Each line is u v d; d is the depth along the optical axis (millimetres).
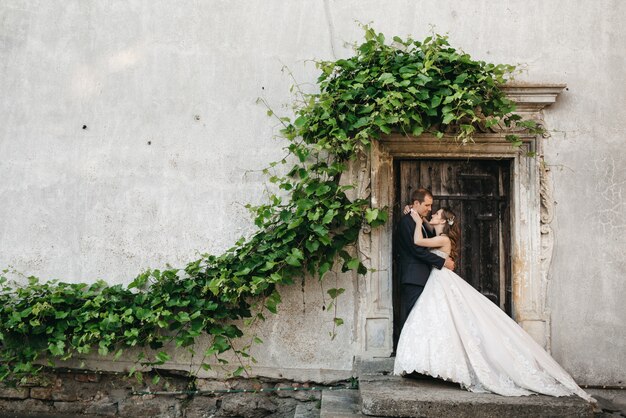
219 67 5566
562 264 5312
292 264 5023
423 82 5008
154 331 5312
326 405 4738
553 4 5465
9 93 5641
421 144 5422
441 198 5582
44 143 5602
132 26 5629
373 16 5512
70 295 5320
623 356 5242
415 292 5004
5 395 5422
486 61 5430
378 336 5297
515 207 5410
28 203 5570
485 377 4551
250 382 5387
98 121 5590
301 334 5367
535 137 5367
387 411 4359
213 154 5523
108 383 5426
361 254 5316
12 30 5668
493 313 4863
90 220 5531
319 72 5504
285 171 5457
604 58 5430
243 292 5250
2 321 5223
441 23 5473
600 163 5367
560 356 5250
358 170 5336
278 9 5570
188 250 5469
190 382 5379
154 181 5527
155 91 5578
